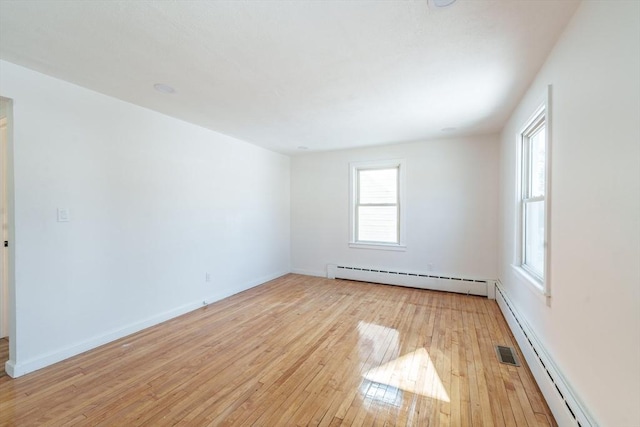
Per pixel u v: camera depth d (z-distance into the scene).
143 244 3.01
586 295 1.45
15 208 2.13
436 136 4.23
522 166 2.90
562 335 1.73
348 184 5.14
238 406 1.82
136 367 2.27
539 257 2.52
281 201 5.45
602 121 1.31
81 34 1.75
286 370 2.22
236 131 3.92
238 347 2.60
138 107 2.96
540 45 1.87
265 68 2.18
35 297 2.23
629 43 1.11
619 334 1.17
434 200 4.47
